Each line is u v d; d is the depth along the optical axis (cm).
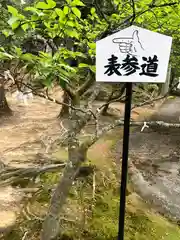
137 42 158
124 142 181
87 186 345
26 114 781
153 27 213
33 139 544
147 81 163
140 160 484
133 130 664
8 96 939
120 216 189
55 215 226
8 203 311
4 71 159
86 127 512
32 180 348
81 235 255
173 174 429
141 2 169
